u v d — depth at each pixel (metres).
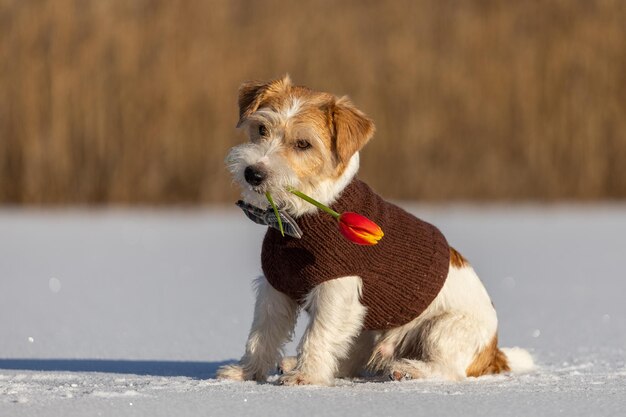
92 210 20.64
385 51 22.00
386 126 21.67
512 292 10.53
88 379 5.70
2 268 12.45
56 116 20.39
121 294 10.34
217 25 21.16
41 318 8.72
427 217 19.12
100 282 11.29
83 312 9.09
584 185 22.27
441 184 21.80
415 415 4.59
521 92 22.27
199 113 20.89
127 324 8.42
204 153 20.86
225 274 12.12
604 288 10.80
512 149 22.30
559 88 22.39
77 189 20.64
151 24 20.81
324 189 6.03
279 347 6.18
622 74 22.53
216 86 20.91
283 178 5.89
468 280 6.44
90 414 4.52
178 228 17.62
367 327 6.25
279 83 6.64
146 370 6.27
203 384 5.48
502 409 4.75
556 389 5.36
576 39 22.53
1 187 20.58
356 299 5.94
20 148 20.45
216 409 4.67
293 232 5.82
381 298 6.02
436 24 22.59
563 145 22.31
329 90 21.41
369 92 21.59
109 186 20.72
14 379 5.70
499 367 6.40
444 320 6.21
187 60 20.84
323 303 5.84
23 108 20.30
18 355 6.94
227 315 8.95
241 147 6.20
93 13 20.59
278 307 6.12
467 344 6.18
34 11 20.31
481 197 21.97
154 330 8.12
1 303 9.63
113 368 6.36
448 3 22.83
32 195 20.48
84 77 20.48
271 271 5.98
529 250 14.44
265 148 6.05
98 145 20.58
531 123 22.19
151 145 20.70
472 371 6.20
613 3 22.78
